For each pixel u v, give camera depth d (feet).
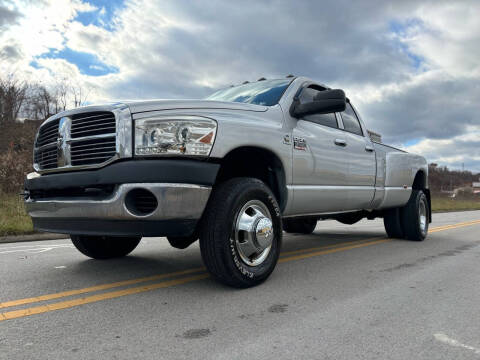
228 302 9.77
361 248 19.42
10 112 68.49
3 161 41.91
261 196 11.50
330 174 15.06
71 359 6.53
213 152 10.41
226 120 10.91
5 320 8.47
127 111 10.27
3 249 18.97
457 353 6.97
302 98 14.64
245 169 12.73
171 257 16.19
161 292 10.69
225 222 10.47
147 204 9.94
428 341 7.49
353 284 11.87
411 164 22.20
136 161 9.87
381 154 19.13
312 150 14.07
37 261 15.28
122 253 15.90
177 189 9.68
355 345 7.23
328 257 16.63
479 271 14.08
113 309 9.22
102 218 10.10
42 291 10.79
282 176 12.84
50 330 7.86
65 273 13.03
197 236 12.45
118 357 6.60
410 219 22.29
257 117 12.19
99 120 10.66
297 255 17.02
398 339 7.55
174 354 6.72
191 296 10.30
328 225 37.47
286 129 13.07
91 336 7.54
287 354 6.78
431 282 12.30
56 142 11.51
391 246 20.31
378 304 9.81
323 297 10.36
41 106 75.51
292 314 8.91
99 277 12.45
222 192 10.71
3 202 34.50
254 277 11.14
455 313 9.21
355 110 18.47
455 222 43.62
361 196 17.39
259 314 8.88
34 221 12.50
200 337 7.50
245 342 7.27
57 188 11.00
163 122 10.07
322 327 8.12
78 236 14.43
